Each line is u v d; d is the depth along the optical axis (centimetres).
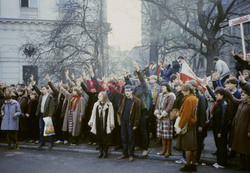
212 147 688
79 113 776
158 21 1764
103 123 652
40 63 1762
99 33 1675
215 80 704
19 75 2373
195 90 564
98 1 1767
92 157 663
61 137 825
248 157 524
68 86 841
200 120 547
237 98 565
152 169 550
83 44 1770
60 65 1675
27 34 2370
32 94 844
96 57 1638
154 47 1812
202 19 1778
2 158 660
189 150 508
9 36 2375
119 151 698
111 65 1647
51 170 552
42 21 2378
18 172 539
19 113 776
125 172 532
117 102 732
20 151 745
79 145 776
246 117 510
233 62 2402
